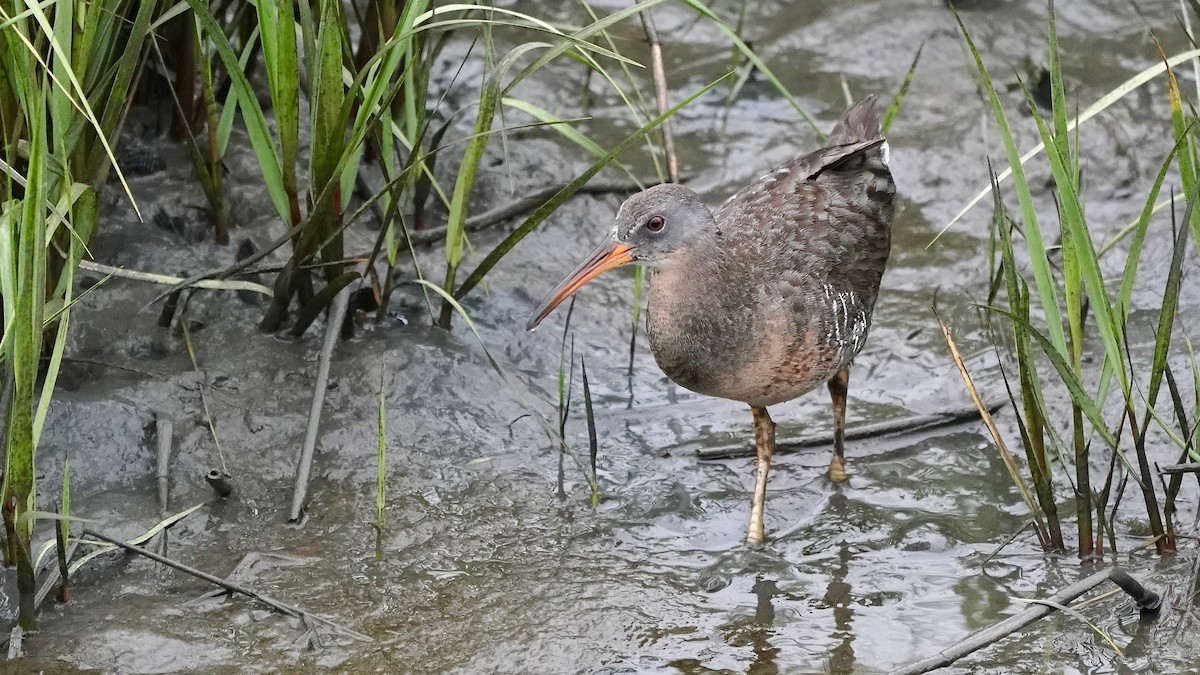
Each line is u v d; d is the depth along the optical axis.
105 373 10.42
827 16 15.69
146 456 9.83
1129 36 14.96
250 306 11.23
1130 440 10.28
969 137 13.87
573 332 11.80
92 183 9.54
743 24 15.70
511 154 13.52
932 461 10.49
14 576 8.73
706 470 10.45
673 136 14.10
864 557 9.51
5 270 7.78
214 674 8.23
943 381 11.27
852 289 9.81
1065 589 8.19
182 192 12.16
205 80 11.12
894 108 11.65
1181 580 8.88
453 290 11.02
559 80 14.81
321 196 9.88
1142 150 13.48
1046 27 15.18
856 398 11.23
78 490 9.51
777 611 8.97
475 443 10.41
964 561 9.41
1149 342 11.24
